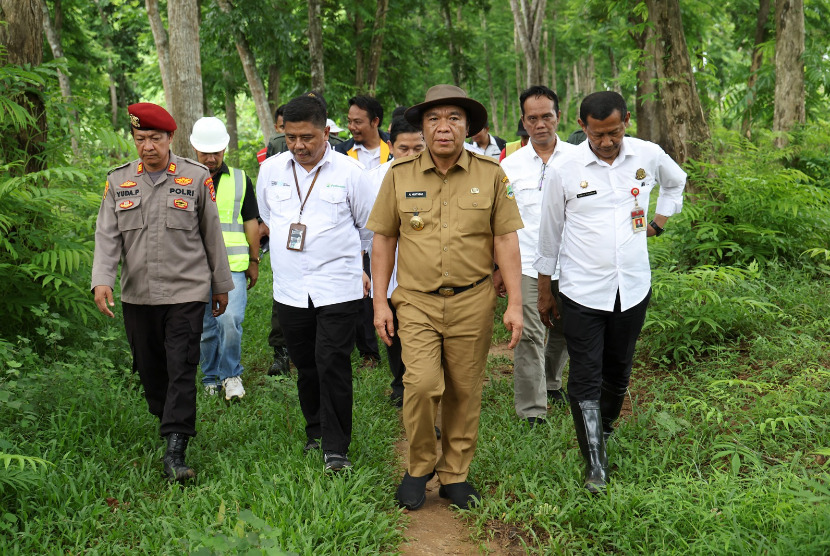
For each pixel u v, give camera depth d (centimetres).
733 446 380
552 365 504
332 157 410
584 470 377
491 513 353
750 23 1683
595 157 371
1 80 526
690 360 539
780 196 723
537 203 462
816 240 731
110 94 2648
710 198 745
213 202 410
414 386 347
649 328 598
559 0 3027
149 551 307
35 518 322
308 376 421
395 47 1952
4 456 313
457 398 365
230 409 481
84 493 341
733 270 609
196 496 356
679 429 407
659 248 707
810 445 391
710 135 782
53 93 585
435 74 3009
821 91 1341
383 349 641
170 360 393
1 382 425
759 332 564
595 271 373
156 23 1305
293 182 409
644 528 317
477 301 353
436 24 2612
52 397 425
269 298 766
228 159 2005
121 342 548
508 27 3466
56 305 550
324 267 400
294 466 386
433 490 393
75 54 1969
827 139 1003
